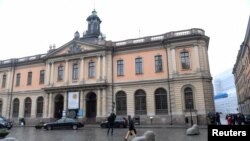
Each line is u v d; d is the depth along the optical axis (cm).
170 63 3462
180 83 3331
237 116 2970
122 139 1666
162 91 3456
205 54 3369
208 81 3281
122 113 3594
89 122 3675
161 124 3303
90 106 3909
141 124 3409
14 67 4775
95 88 3759
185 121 3181
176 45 3456
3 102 4666
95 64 3903
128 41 3869
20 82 4631
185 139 1559
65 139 1722
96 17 5084
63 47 4206
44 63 4472
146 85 3553
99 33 5009
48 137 1903
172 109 3297
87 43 4012
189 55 3372
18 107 4531
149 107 3453
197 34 3344
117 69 3812
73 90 3931
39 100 4359
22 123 4122
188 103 3244
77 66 4050
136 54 3741
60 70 4191
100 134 2073
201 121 3106
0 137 1611
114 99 3697
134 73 3678
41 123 3409
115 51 3884
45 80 4272
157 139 1600
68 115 3831
